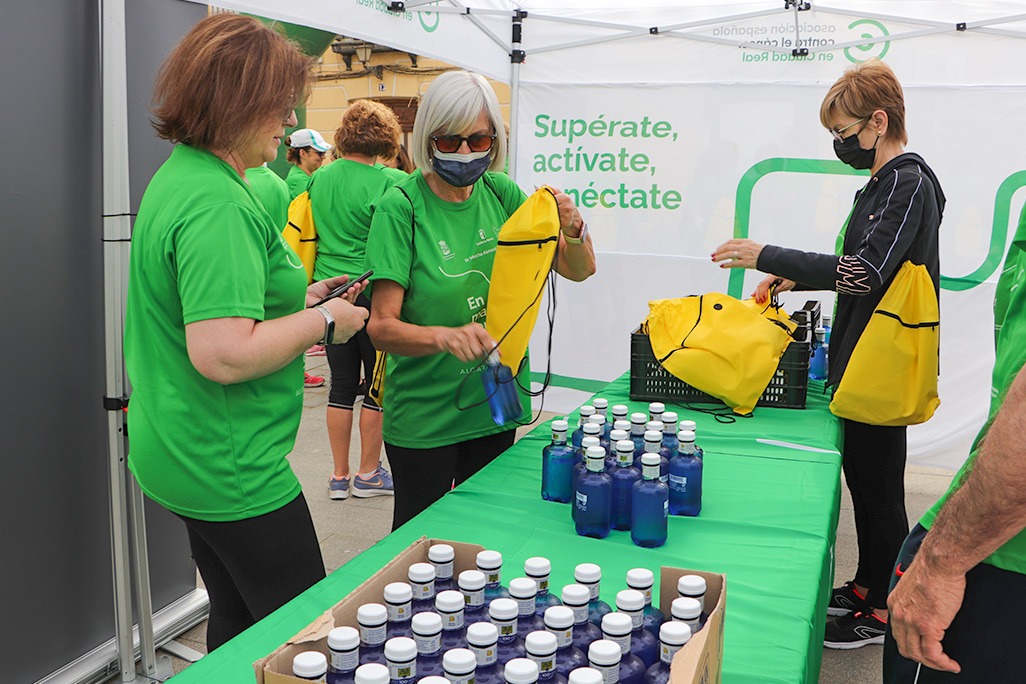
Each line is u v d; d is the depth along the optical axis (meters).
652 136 4.19
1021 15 3.42
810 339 2.56
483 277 2.02
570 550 1.37
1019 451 0.91
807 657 1.08
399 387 2.01
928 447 3.93
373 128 3.43
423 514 1.53
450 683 0.78
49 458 1.99
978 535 0.99
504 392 1.88
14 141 1.83
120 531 2.04
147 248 1.34
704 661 0.80
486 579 1.00
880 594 2.38
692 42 4.04
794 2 3.68
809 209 4.04
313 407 5.01
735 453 1.92
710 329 2.29
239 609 1.65
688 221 4.23
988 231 3.72
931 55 3.69
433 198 1.94
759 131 4.03
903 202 2.04
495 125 1.88
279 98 1.36
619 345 4.45
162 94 1.36
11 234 1.84
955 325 3.83
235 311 1.28
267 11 2.29
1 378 1.86
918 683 1.21
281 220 3.39
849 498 3.73
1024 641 1.07
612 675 0.80
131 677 2.11
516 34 4.16
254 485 1.43
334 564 2.86
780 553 1.37
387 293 1.88
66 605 2.08
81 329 2.04
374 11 2.80
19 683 1.97
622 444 1.46
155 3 2.16
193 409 1.38
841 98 2.16
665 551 1.37
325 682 0.79
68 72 1.93
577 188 4.37
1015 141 3.62
